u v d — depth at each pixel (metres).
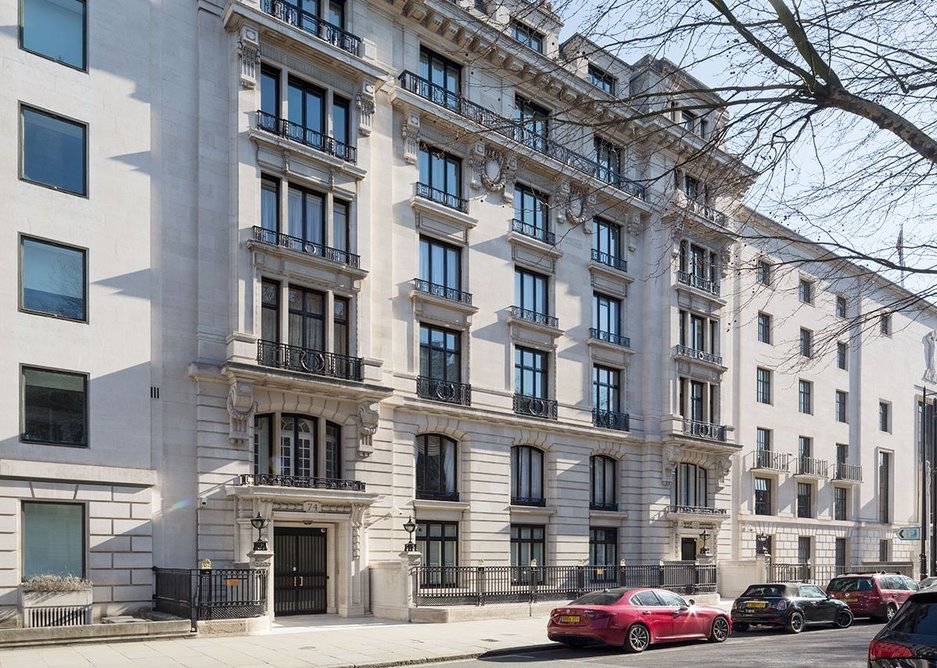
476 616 25.64
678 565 35.16
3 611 19.34
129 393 22.23
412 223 29.41
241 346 23.91
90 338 21.75
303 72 26.69
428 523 28.80
